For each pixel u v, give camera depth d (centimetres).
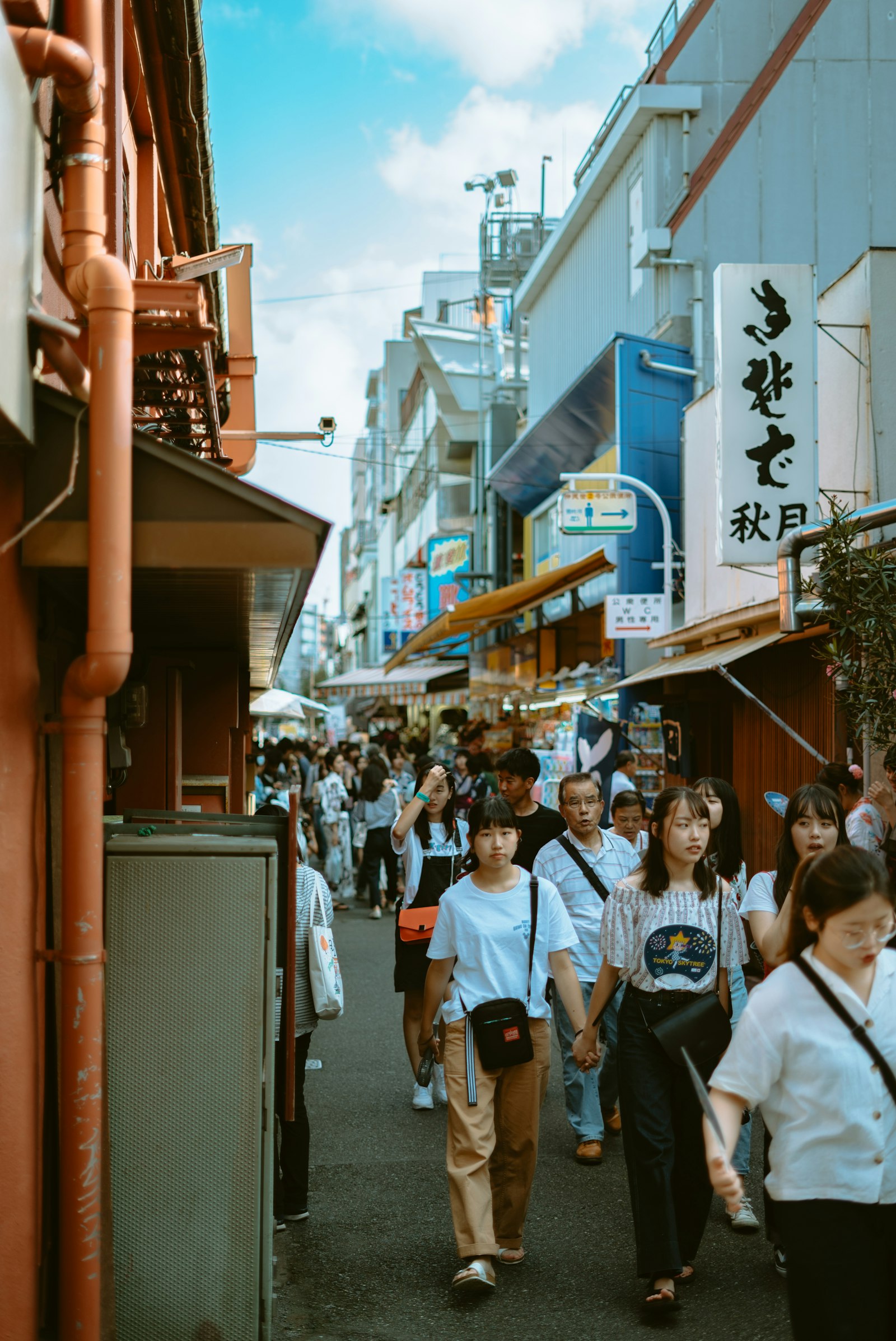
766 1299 440
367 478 8038
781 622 789
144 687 653
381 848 1466
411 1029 696
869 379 962
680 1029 437
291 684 8212
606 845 633
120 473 351
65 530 354
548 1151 617
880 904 281
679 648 1558
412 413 5241
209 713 828
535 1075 478
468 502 4134
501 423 3081
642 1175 434
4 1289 343
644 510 1772
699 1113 447
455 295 4812
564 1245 496
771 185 1792
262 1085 399
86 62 346
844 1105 286
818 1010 290
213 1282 394
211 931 400
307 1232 511
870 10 1800
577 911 620
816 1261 286
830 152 1794
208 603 485
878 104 1797
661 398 1788
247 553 365
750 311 1038
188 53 653
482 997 472
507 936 476
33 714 355
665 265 1797
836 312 1044
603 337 2139
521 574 2828
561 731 1925
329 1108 700
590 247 2223
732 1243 500
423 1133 650
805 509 1033
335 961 522
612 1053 618
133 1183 392
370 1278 464
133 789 753
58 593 430
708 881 463
